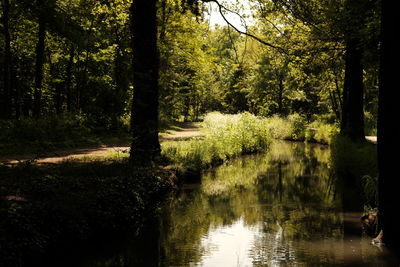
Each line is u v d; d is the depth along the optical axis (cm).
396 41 673
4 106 2288
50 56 3247
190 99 5516
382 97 697
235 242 788
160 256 718
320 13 1541
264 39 1579
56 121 2053
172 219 966
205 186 1370
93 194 867
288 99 4806
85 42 2412
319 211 1012
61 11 2272
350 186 1316
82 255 720
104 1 2094
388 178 696
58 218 725
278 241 789
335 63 2294
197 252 742
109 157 1465
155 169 1262
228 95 5884
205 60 2939
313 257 693
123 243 792
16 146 1645
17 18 2509
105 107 2498
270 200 1163
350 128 2025
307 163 1977
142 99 1304
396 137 684
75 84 3822
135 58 1313
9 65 2523
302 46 1600
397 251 684
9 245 595
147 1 1292
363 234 808
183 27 2606
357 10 1504
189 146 1758
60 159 1421
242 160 2062
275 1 1338
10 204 686
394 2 670
